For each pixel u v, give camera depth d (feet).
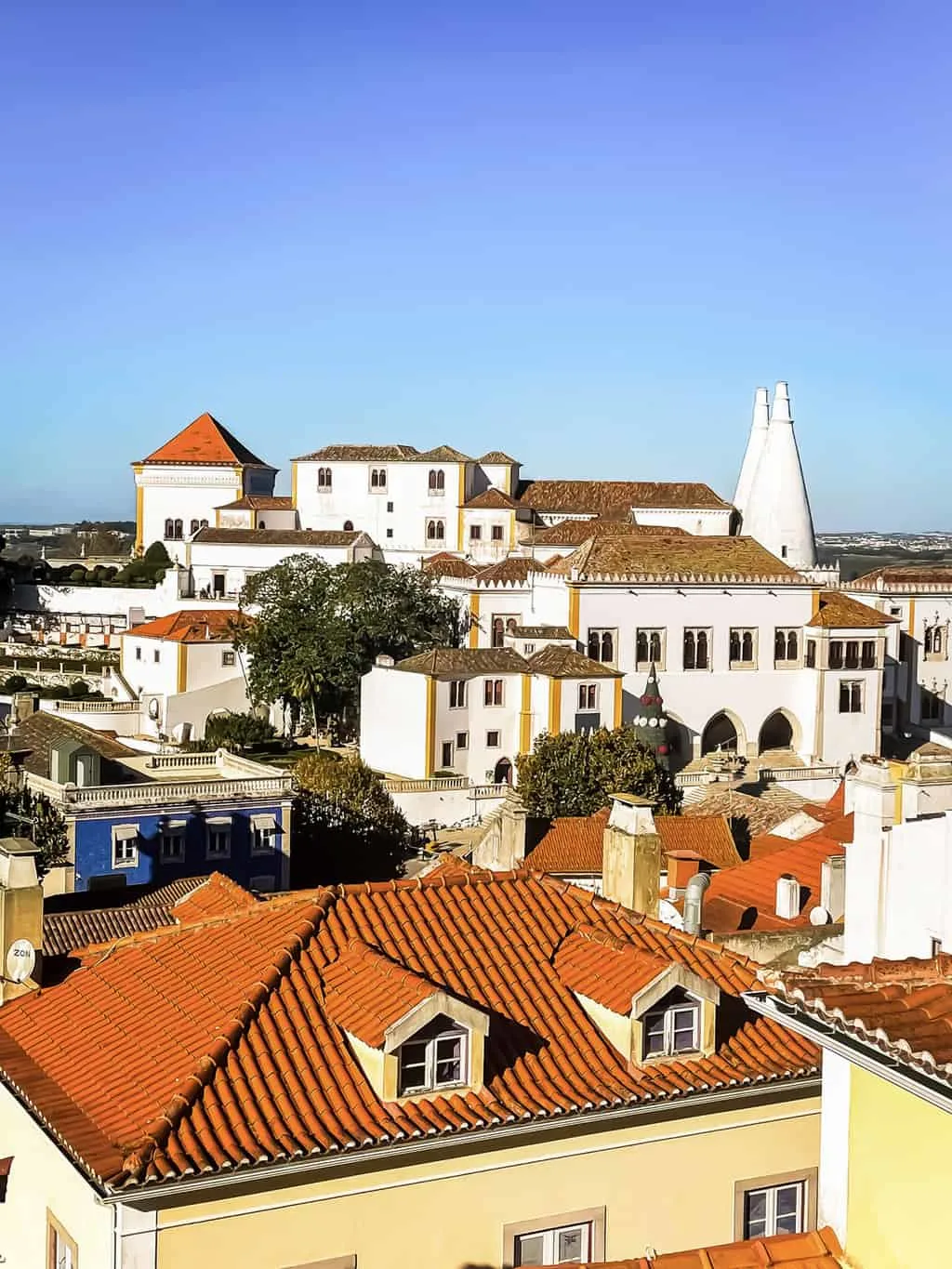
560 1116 72.49
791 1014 56.54
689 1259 57.98
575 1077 75.51
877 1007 54.29
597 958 82.33
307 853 287.48
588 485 574.15
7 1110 79.00
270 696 426.51
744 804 291.58
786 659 397.19
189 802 251.60
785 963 108.88
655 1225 75.97
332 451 578.25
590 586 379.14
